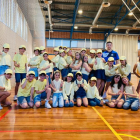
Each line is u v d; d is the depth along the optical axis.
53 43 15.26
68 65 4.39
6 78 3.14
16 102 3.73
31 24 9.28
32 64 4.00
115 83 3.59
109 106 3.46
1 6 4.88
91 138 1.88
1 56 3.60
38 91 3.30
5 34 5.28
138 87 3.87
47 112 2.94
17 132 2.02
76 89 3.56
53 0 9.83
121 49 16.08
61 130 2.10
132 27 12.81
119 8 10.91
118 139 1.86
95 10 11.31
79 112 2.97
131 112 3.02
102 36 15.73
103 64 3.99
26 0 7.55
